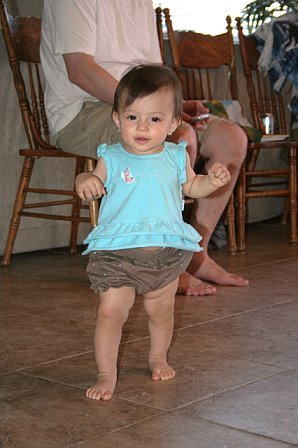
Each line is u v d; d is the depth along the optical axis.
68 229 4.02
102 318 1.90
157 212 1.91
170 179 1.95
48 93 3.21
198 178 2.00
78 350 2.27
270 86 4.76
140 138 1.89
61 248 4.03
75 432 1.66
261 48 4.58
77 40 3.00
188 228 1.95
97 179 1.88
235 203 4.34
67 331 2.47
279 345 2.33
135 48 3.21
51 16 3.10
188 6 5.70
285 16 4.56
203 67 4.30
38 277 3.32
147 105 1.88
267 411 1.79
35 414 1.77
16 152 3.75
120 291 1.90
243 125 4.08
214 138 3.17
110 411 1.79
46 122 3.65
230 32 4.40
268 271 3.46
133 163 1.94
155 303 1.98
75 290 3.07
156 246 1.89
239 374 2.05
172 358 2.19
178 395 1.89
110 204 1.93
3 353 2.24
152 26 3.27
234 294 3.00
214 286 3.14
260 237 4.43
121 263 1.88
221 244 4.06
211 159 3.19
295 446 1.59
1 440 1.62
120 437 1.64
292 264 3.63
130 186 1.92
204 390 1.93
